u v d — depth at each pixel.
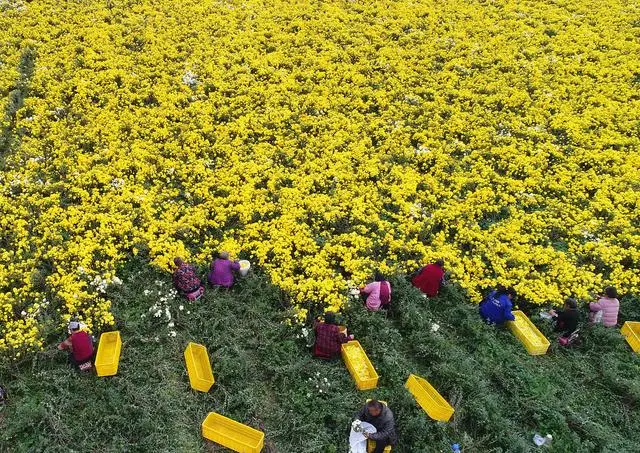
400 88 17.27
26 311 10.12
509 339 10.60
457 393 9.27
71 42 18.23
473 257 12.00
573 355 10.42
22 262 10.80
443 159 14.65
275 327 10.28
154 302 10.58
